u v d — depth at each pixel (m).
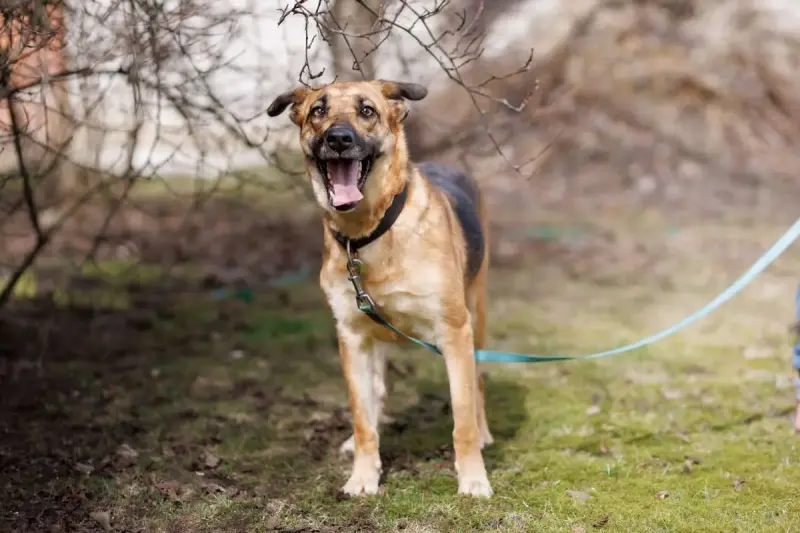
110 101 7.06
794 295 8.28
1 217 8.19
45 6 4.45
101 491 4.18
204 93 6.04
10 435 4.88
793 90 14.50
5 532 3.75
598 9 13.94
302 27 6.36
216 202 12.16
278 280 9.03
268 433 5.03
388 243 3.97
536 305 8.17
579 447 4.75
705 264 9.66
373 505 4.02
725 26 14.61
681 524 3.75
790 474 4.29
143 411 5.34
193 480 4.34
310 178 4.11
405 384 5.93
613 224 11.80
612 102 14.37
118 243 9.20
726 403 5.37
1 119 5.93
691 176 13.85
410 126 8.45
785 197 12.97
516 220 12.17
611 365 6.25
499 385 5.87
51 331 6.84
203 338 7.02
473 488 4.10
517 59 11.26
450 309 4.05
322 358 6.55
